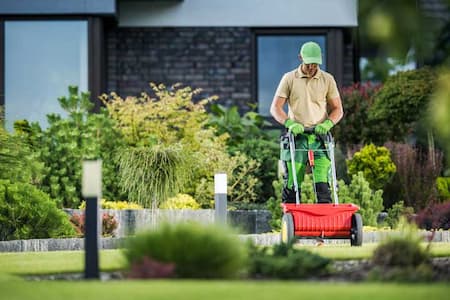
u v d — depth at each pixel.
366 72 39.06
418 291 10.05
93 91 31.53
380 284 11.08
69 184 25.38
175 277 11.67
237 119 30.27
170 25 33.31
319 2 33.12
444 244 18.62
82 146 25.91
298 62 33.50
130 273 11.69
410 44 28.69
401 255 12.74
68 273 13.71
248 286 10.38
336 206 17.94
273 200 24.56
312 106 19.17
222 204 19.25
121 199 25.83
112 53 33.31
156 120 27.98
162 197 23.88
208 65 33.41
